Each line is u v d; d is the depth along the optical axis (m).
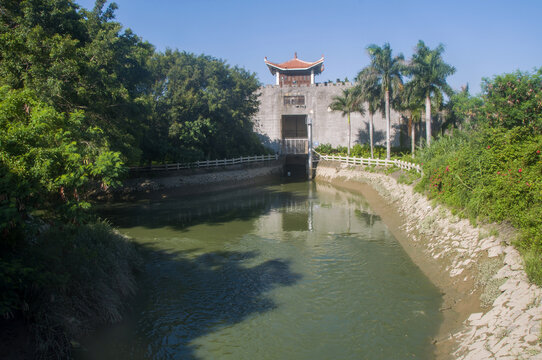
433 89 28.80
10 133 8.52
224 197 31.70
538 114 17.59
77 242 10.37
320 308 10.27
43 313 7.20
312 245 16.52
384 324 9.23
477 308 8.70
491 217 10.98
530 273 7.79
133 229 19.88
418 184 19.52
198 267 13.77
